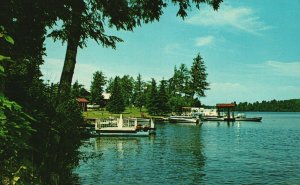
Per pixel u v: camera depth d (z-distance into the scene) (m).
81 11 8.77
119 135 48.56
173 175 23.03
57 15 7.54
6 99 4.11
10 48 5.89
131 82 149.00
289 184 20.92
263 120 125.69
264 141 46.94
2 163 4.70
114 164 26.14
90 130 11.72
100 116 90.75
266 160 29.80
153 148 36.94
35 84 9.03
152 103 105.69
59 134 8.88
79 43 9.89
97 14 9.92
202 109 109.69
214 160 29.47
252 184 20.89
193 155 32.16
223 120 105.62
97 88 126.62
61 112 9.51
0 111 3.97
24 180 4.95
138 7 10.24
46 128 8.09
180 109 112.19
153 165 26.41
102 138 46.69
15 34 6.20
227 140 47.47
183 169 25.16
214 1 9.58
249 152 35.06
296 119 139.00
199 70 118.88
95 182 20.25
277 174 23.80
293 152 35.34
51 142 8.73
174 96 118.44
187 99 116.44
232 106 103.12
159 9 10.09
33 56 7.80
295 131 66.75
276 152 35.34
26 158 5.06
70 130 9.78
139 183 20.50
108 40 10.02
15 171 4.78
